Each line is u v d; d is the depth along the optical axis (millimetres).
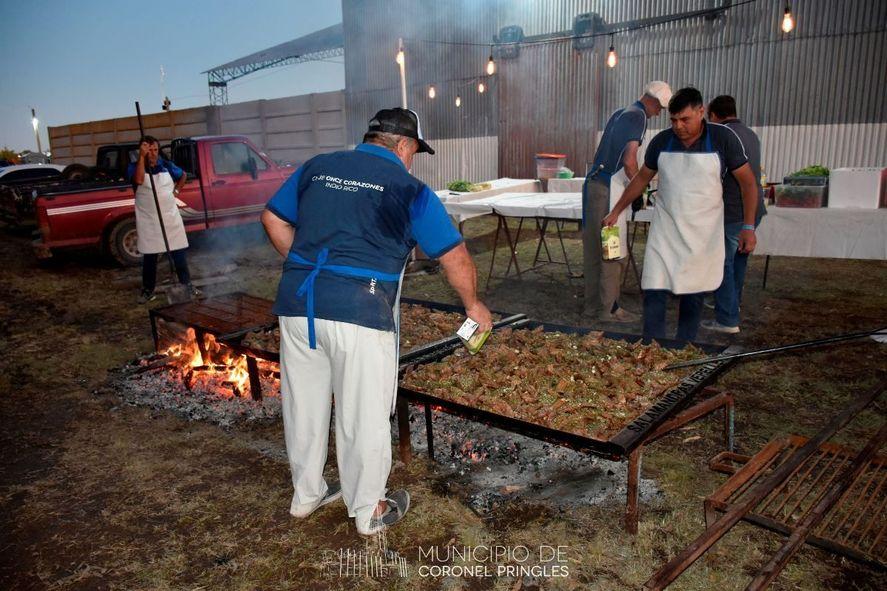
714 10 10898
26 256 9734
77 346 5203
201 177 8695
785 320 5070
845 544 2219
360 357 2262
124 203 8352
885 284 6121
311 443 2537
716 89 11180
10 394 4207
